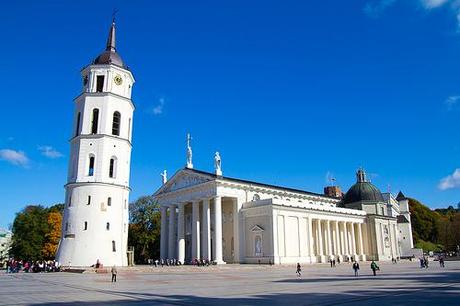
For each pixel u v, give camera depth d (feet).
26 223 298.35
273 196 269.85
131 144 222.07
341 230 293.23
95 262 186.60
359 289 88.84
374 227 309.83
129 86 225.35
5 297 77.92
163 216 279.90
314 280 122.21
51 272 177.06
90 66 215.10
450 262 270.46
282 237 233.76
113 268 121.70
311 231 256.32
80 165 200.85
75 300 72.23
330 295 76.79
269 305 62.95
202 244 253.24
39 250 294.05
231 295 79.66
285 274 156.46
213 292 86.38
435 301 64.49
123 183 208.74
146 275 155.12
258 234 235.20
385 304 61.57
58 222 303.07
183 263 252.83
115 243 197.88
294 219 246.27
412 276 133.39
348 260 283.38
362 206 330.54
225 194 240.32
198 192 250.98
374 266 143.64
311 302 66.13
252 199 255.29
